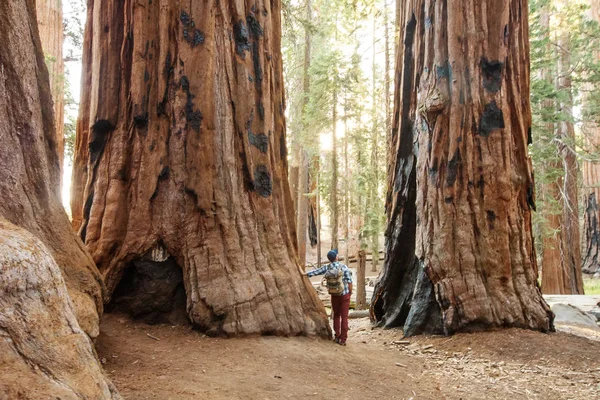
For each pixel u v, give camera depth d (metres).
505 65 9.86
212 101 6.88
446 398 5.50
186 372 4.74
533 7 17.70
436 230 9.62
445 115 9.80
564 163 20.31
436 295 9.33
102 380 2.93
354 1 17.83
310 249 33.09
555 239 19.44
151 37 7.08
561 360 7.47
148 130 6.93
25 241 2.94
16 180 4.05
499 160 9.53
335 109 16.88
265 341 6.18
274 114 8.02
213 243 6.53
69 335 2.92
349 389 5.21
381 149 20.47
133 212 6.73
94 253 6.56
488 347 8.13
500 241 9.27
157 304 6.46
